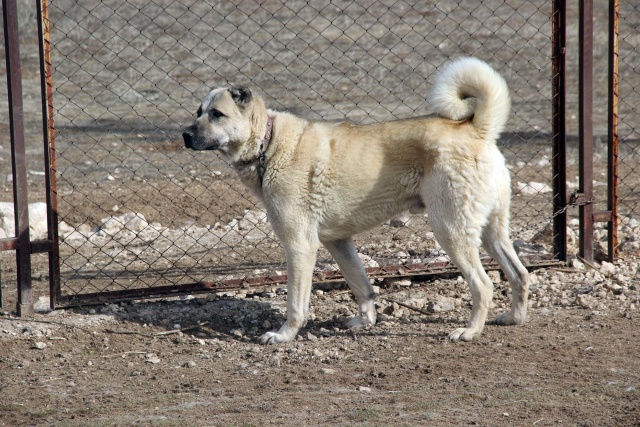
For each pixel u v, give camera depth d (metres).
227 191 16.92
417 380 7.91
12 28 9.52
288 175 9.16
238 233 14.04
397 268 11.11
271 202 9.25
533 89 27.84
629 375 7.78
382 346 9.03
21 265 9.90
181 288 10.52
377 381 7.94
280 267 12.13
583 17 10.85
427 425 6.77
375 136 9.22
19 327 9.62
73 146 21.08
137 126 23.39
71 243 13.53
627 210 15.03
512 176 17.84
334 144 9.22
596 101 26.53
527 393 7.41
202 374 8.37
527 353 8.55
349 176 9.16
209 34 36.50
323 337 9.49
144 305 10.58
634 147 20.39
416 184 9.15
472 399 7.32
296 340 9.43
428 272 11.16
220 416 7.14
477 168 8.84
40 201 15.88
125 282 11.55
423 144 8.96
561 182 11.30
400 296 10.77
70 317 10.00
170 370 8.51
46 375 8.39
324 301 10.89
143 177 18.20
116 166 19.20
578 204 11.28
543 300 10.40
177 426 6.93
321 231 9.43
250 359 8.81
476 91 8.96
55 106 25.77
